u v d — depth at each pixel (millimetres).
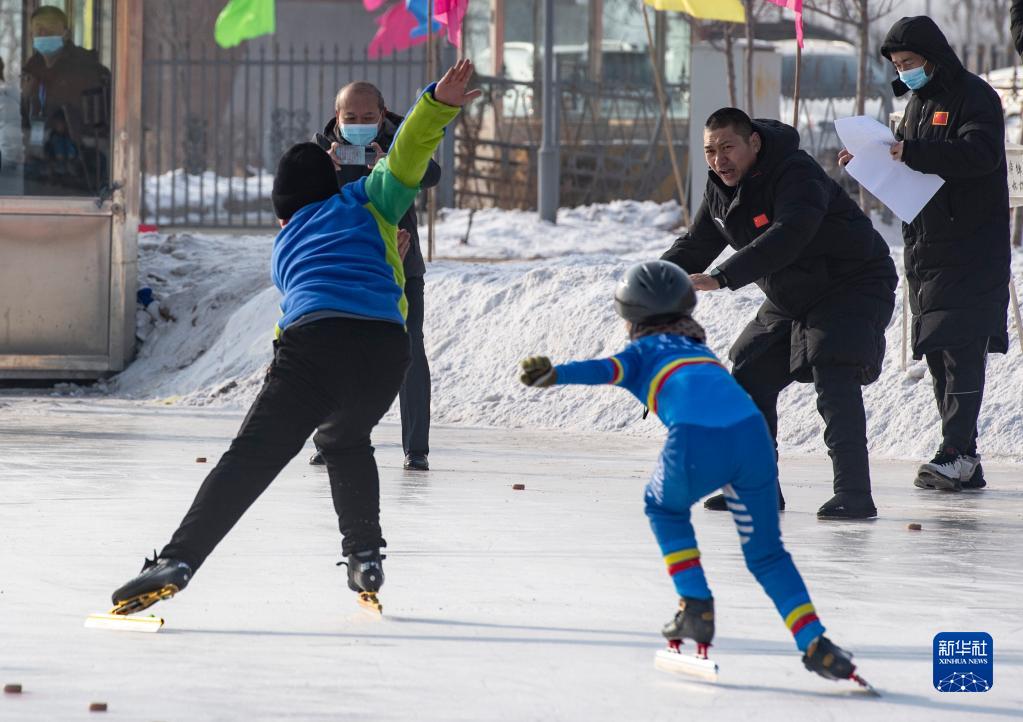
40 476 25656
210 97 110688
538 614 15375
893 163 24984
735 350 23781
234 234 71000
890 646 14234
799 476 29141
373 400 15461
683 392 12734
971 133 25234
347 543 15602
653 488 13000
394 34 82125
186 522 14844
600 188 77062
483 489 25531
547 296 43938
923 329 26922
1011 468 30922
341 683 12516
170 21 111000
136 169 47281
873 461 32469
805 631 12477
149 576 14484
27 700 11797
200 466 27766
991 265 26625
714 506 23641
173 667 12969
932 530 21922
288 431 15078
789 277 22859
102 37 45938
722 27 76750
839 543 20453
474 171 77125
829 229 22609
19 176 46031
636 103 77875
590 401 39219
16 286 46406
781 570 12609
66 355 46812
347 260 15523
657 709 11930
